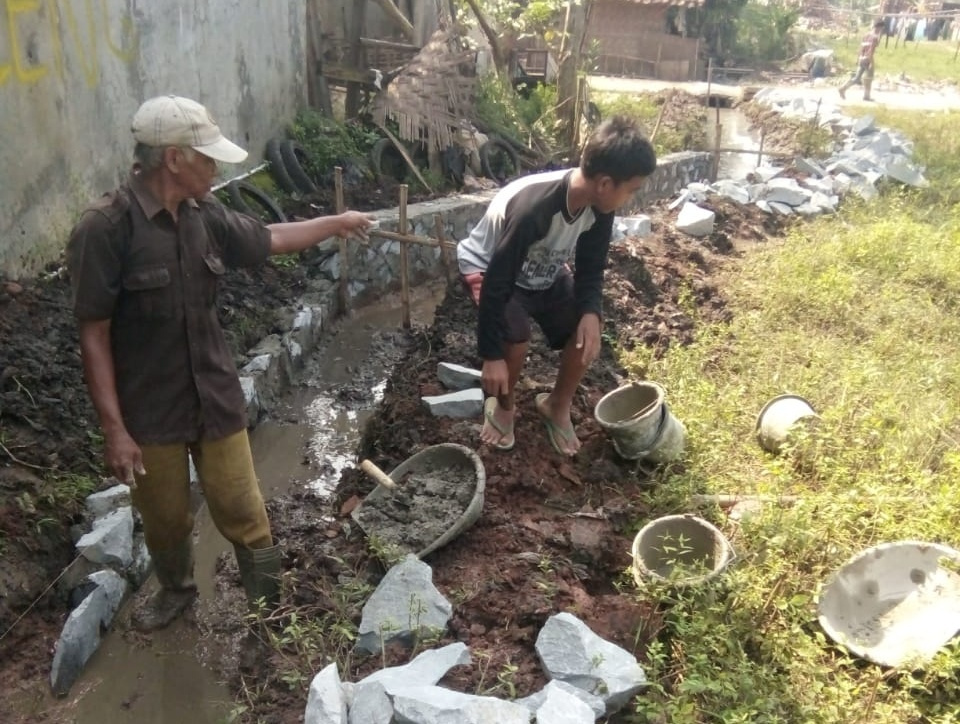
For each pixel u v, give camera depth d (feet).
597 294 13.70
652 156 11.96
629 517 13.48
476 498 12.54
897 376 18.80
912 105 63.62
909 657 10.28
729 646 10.39
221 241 10.50
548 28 47.70
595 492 14.30
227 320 20.56
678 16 78.59
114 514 13.32
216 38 26.32
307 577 12.32
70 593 12.19
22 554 12.14
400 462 15.23
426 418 16.38
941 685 10.21
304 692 10.39
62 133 19.19
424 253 27.94
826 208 34.91
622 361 19.30
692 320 22.03
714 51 83.35
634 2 72.02
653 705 9.47
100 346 9.66
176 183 9.53
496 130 38.04
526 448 15.02
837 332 21.71
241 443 10.87
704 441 15.42
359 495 14.89
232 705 10.87
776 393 17.84
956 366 19.48
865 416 16.24
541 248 13.03
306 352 22.04
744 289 24.40
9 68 17.13
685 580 11.06
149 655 11.92
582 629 10.22
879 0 131.34
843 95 65.51
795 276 24.44
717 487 14.42
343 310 24.76
